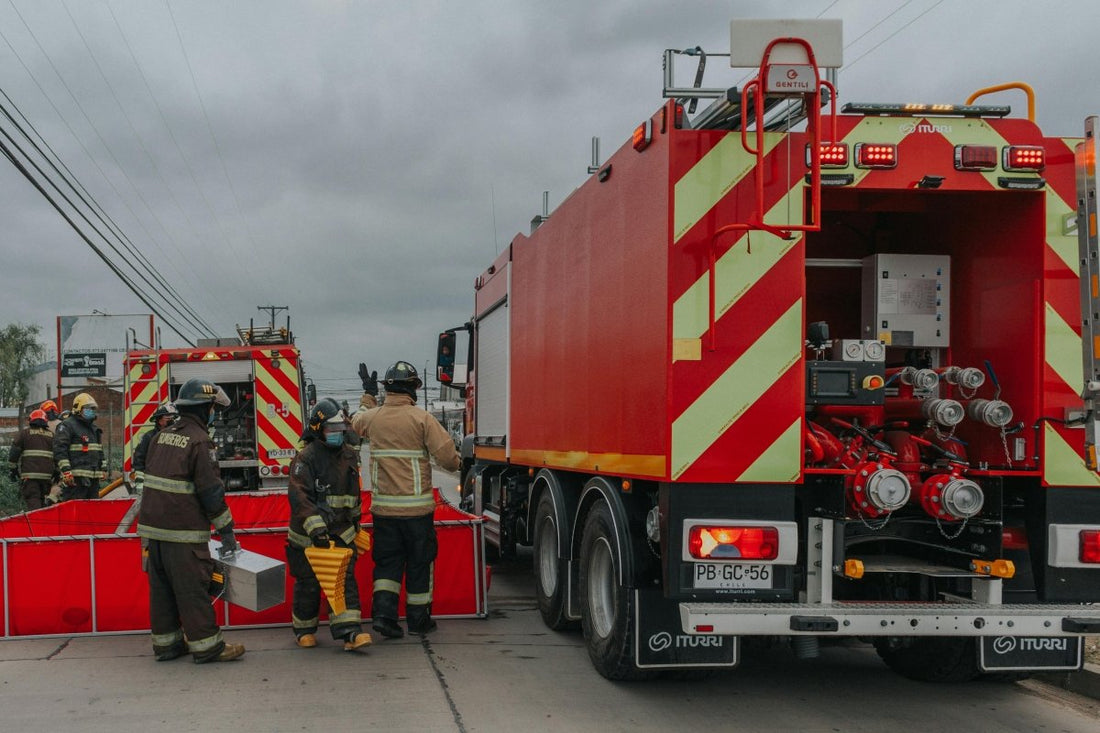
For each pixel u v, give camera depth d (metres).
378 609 6.93
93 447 12.95
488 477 10.45
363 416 7.21
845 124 4.99
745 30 4.32
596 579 6.02
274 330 17.98
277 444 15.45
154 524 6.20
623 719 5.15
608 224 5.80
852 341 4.99
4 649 6.75
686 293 4.71
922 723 5.19
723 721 5.15
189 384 6.30
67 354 30.38
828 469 4.85
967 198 5.36
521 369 8.32
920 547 5.59
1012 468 5.17
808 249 6.45
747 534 4.65
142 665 6.28
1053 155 5.10
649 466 4.94
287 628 7.51
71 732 4.85
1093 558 4.98
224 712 5.20
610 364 5.70
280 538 7.60
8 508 15.50
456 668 6.21
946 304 5.75
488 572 8.41
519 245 8.48
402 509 7.00
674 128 4.76
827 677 6.22
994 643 5.26
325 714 5.17
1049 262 5.08
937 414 5.09
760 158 4.39
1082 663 5.33
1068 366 5.06
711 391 4.70
